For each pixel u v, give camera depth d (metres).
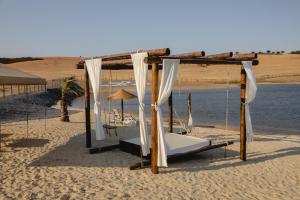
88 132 11.12
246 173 8.77
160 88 8.11
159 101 8.19
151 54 8.00
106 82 60.25
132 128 16.14
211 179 8.11
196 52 8.16
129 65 11.90
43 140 11.95
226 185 7.71
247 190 7.43
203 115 25.23
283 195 7.18
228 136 14.62
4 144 11.12
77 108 29.27
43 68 108.38
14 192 6.65
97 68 10.67
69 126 15.61
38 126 15.31
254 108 30.86
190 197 6.82
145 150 8.82
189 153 9.69
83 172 8.23
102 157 9.84
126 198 6.61
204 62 9.11
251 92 9.95
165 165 8.32
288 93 50.50
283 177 8.52
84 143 11.73
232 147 12.16
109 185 7.34
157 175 8.25
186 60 8.59
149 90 51.09
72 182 7.43
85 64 11.21
